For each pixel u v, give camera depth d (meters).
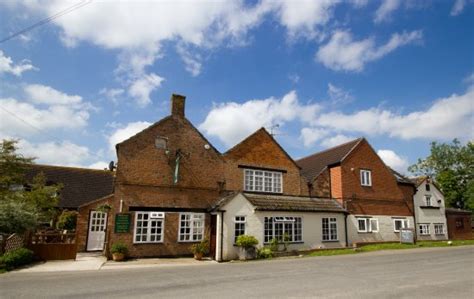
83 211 22.72
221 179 21.61
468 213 35.25
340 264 14.88
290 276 11.52
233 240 18.98
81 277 11.55
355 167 26.77
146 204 18.86
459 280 10.48
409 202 30.27
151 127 20.06
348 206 25.38
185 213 19.88
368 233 26.05
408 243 26.64
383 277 11.14
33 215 15.81
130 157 19.05
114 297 8.35
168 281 10.66
